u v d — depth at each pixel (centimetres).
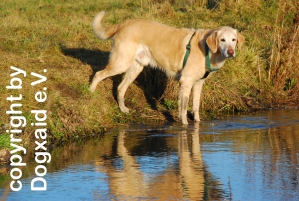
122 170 751
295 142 900
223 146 879
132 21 1080
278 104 1257
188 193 655
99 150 864
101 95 1102
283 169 748
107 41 1348
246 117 1130
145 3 1811
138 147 880
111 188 676
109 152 850
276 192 655
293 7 1591
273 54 1334
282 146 875
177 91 1174
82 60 1230
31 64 1144
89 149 872
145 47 1070
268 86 1292
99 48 1309
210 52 1009
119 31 1075
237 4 1680
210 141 916
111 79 1160
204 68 1025
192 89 1131
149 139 937
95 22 1109
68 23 1489
